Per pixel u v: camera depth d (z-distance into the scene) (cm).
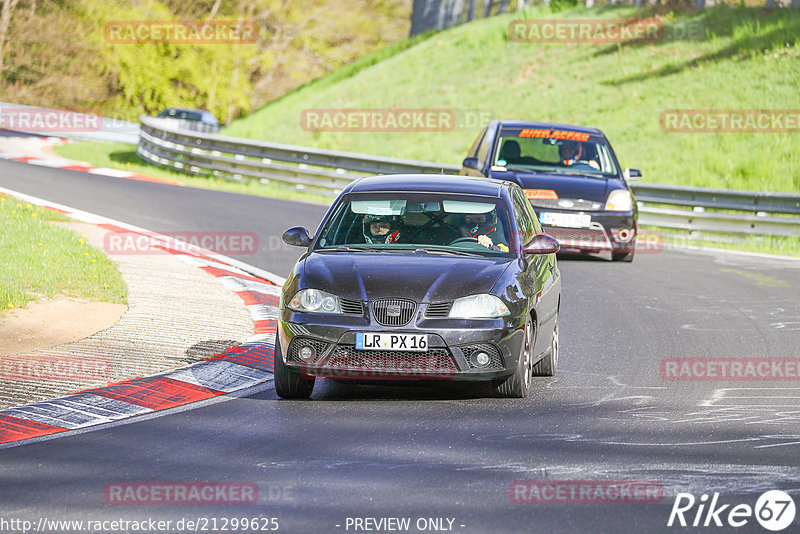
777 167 9331
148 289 4422
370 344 2839
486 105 12194
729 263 6216
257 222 6819
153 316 3925
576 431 2619
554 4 14412
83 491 2088
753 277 5659
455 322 2847
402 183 3391
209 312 4091
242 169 9438
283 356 2911
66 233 5291
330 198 8812
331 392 3081
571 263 5966
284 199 8338
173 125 14250
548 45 13262
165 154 10288
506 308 2900
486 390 3125
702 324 4281
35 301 3938
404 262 3009
